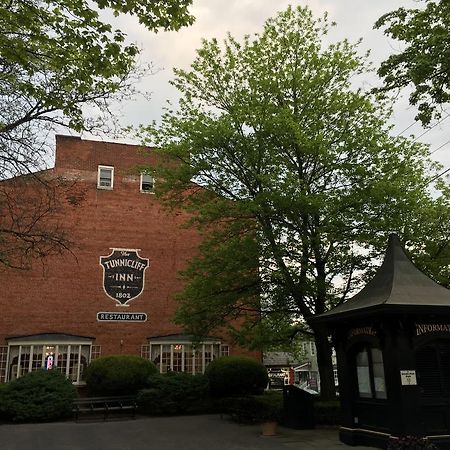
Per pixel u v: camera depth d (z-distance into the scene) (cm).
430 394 1092
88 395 2177
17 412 1780
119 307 2462
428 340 1109
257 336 1684
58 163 2572
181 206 1812
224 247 1714
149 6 928
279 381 3194
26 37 1018
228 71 1786
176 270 2608
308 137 1580
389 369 1105
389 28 1191
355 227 1577
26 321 2297
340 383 1292
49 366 2250
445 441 1062
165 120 1742
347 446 1208
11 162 1179
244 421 1716
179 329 2517
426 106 1195
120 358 2181
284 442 1299
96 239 2514
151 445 1301
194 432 1518
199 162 1644
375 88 1333
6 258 1638
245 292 1672
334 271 1672
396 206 1573
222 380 2197
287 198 1473
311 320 1377
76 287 2416
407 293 1153
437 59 1079
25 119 1124
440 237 1923
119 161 2686
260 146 1591
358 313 1145
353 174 1587
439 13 1126
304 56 1745
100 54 994
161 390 2025
